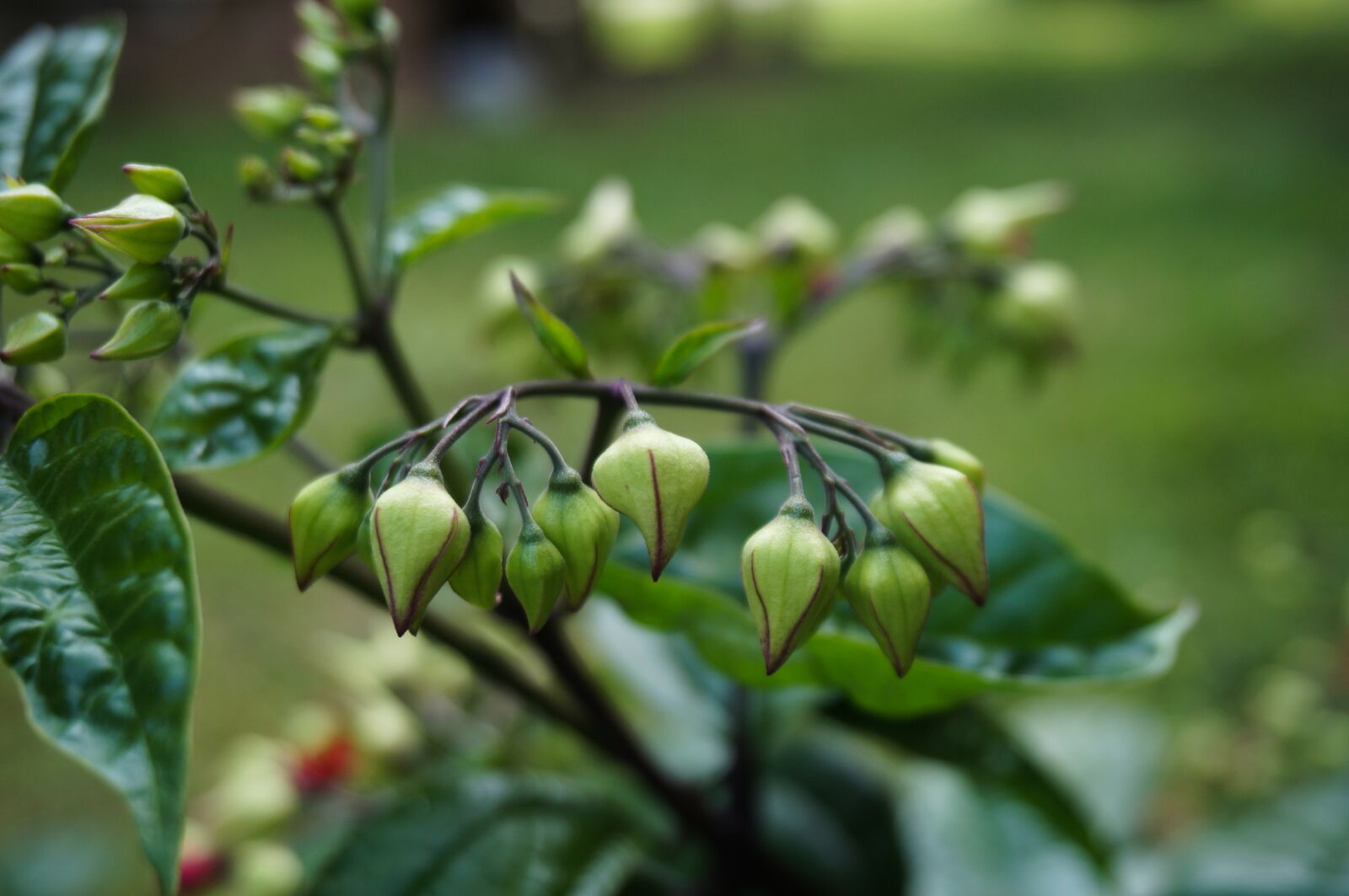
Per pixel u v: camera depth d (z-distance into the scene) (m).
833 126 3.37
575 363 0.37
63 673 0.33
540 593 0.36
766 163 2.87
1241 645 0.95
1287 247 1.97
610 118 3.69
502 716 0.51
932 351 0.50
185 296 0.37
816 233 0.48
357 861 0.42
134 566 0.34
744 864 0.44
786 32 4.64
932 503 0.36
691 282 0.49
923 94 3.83
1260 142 2.74
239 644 1.06
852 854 0.48
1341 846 0.51
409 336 1.65
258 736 0.95
